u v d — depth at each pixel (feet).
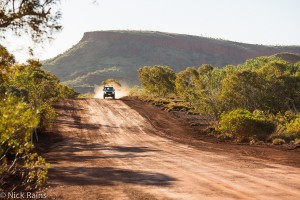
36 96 97.50
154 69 275.80
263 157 61.77
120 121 146.72
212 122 138.10
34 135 97.60
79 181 38.86
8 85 88.89
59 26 48.96
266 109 155.84
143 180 39.58
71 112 164.76
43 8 47.91
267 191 33.06
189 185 36.37
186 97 200.85
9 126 21.12
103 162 56.34
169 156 64.49
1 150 22.66
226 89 148.66
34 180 36.96
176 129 129.08
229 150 74.38
